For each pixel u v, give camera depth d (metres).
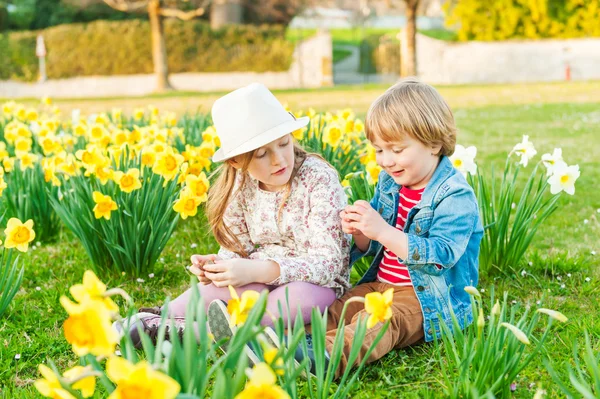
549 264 3.45
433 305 2.48
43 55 26.30
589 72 26.53
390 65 29.22
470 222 2.49
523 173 6.27
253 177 2.75
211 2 28.39
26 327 2.93
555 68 26.75
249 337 1.62
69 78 27.48
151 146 3.78
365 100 16.78
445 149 2.57
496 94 17.62
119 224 3.43
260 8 32.41
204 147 4.05
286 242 2.75
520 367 2.04
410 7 25.14
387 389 2.23
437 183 2.54
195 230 4.39
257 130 2.51
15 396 2.26
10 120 6.71
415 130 2.42
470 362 2.01
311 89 22.77
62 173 4.02
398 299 2.54
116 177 3.30
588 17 26.75
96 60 27.44
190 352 1.53
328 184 2.64
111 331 1.41
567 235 4.17
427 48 27.73
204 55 28.12
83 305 1.42
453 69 27.45
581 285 3.21
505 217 3.27
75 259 3.91
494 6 27.67
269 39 28.62
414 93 2.47
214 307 2.21
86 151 3.40
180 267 3.71
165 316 1.66
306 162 2.71
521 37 27.59
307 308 2.44
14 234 2.75
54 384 1.48
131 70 27.64
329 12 35.72
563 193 5.25
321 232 2.58
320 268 2.50
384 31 39.38
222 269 2.41
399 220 2.69
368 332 2.35
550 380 2.21
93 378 1.52
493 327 2.00
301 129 4.07
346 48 35.47
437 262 2.38
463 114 12.77
